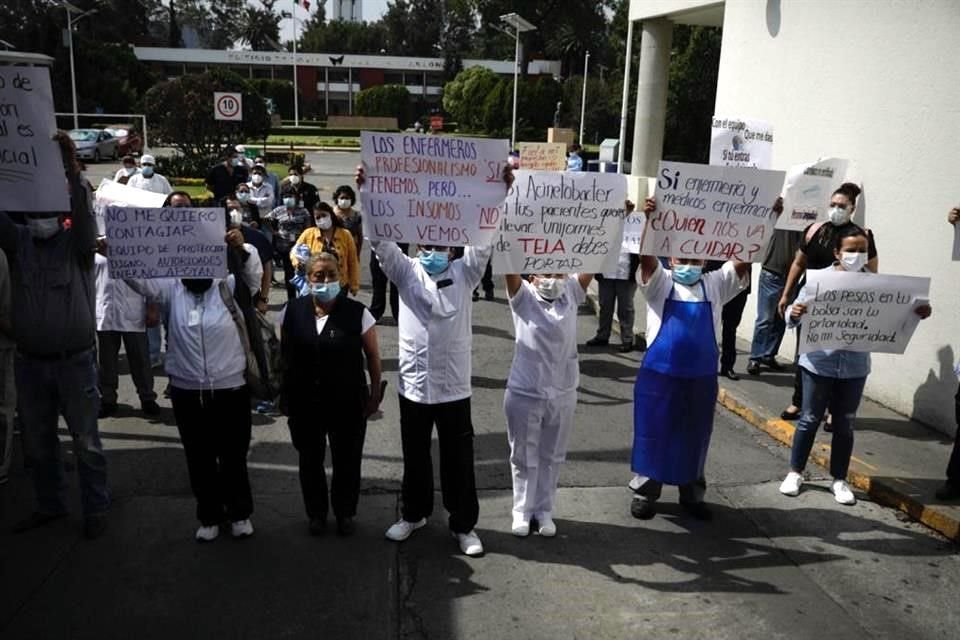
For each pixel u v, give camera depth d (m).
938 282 6.98
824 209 7.77
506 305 12.33
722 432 7.25
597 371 9.05
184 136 29.81
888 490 5.83
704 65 34.50
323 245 8.41
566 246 4.96
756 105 9.83
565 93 55.38
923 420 7.19
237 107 26.03
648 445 5.28
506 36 82.56
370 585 4.58
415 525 5.14
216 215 4.79
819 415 5.76
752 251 5.23
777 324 8.53
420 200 4.73
